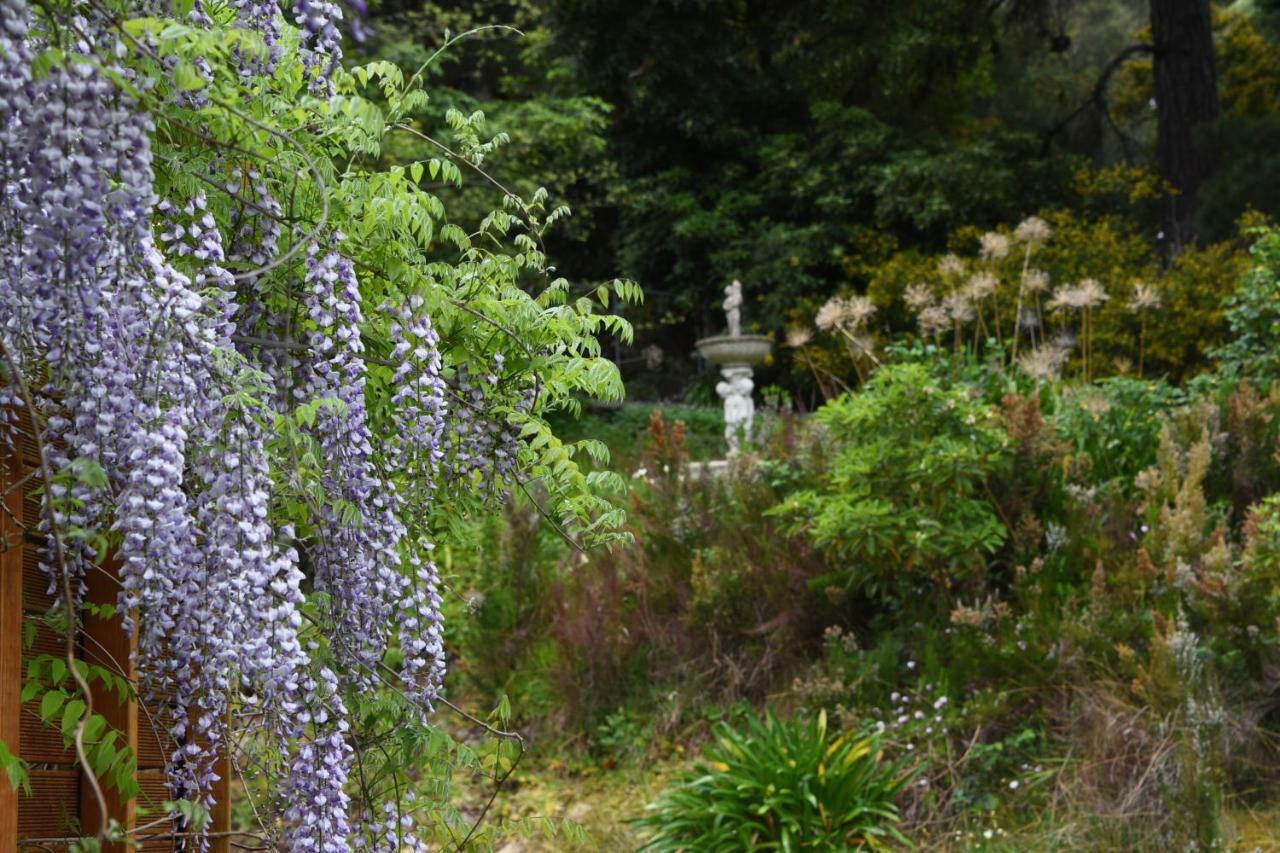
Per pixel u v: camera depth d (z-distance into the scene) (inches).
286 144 97.0
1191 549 256.2
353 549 103.3
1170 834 209.5
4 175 75.4
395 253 107.4
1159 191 678.5
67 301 77.2
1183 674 224.4
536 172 602.2
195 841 98.3
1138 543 272.1
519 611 302.8
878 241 662.5
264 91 96.4
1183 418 300.7
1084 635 244.4
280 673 89.3
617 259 713.0
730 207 692.1
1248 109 906.7
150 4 83.3
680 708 278.8
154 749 104.6
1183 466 289.9
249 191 98.2
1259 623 235.9
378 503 104.3
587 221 669.3
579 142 626.5
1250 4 1058.7
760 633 289.4
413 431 109.3
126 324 80.8
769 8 764.6
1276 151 660.1
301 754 97.0
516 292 115.8
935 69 753.6
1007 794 233.8
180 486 93.7
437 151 519.8
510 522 305.1
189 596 87.2
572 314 117.7
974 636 253.6
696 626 291.6
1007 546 279.7
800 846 216.2
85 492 81.4
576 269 730.2
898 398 272.5
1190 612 248.1
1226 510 281.4
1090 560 268.2
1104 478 297.7
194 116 90.0
